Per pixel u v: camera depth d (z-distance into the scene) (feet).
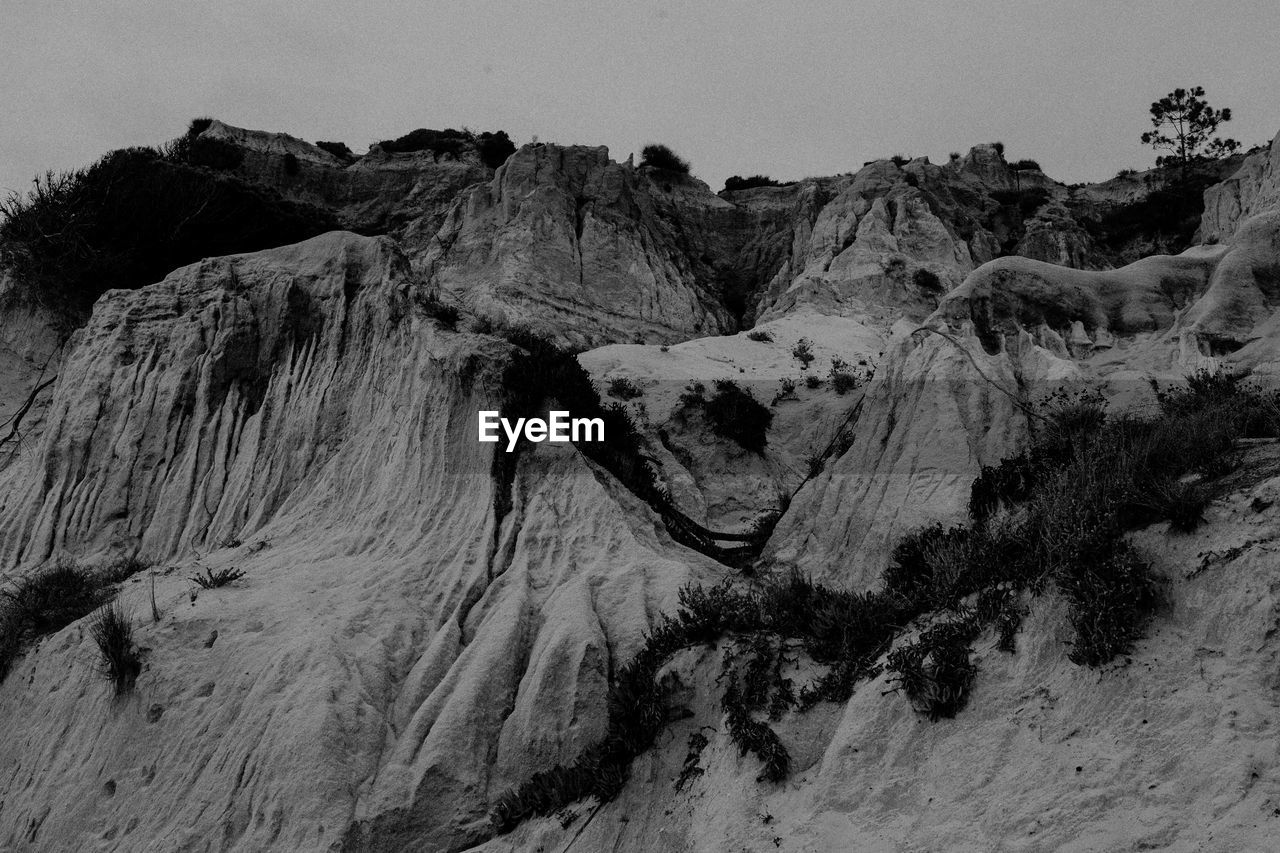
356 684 45.39
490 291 131.64
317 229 113.39
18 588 62.85
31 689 53.83
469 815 41.42
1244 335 55.36
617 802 39.58
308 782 41.11
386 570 53.62
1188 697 30.27
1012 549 39.06
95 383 73.82
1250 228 60.39
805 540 56.90
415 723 44.01
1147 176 189.78
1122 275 64.28
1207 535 33.42
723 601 44.47
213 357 71.72
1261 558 31.40
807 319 129.90
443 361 61.93
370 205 164.35
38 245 97.25
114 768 46.62
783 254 167.73
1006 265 62.80
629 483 63.72
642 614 48.19
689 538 63.77
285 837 40.16
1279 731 28.07
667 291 146.72
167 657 48.91
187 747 45.39
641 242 151.74
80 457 71.26
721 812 36.47
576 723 43.39
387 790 41.27
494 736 43.83
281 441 67.10
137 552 66.13
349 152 181.78
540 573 52.37
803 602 42.73
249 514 64.75
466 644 49.03
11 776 50.62
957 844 30.76
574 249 143.54
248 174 159.22
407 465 59.98
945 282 138.21
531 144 156.15
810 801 34.81
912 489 52.75
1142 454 38.78
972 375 56.03
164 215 101.24
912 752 34.24
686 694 41.57
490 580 52.44
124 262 98.02
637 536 56.13
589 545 54.19
